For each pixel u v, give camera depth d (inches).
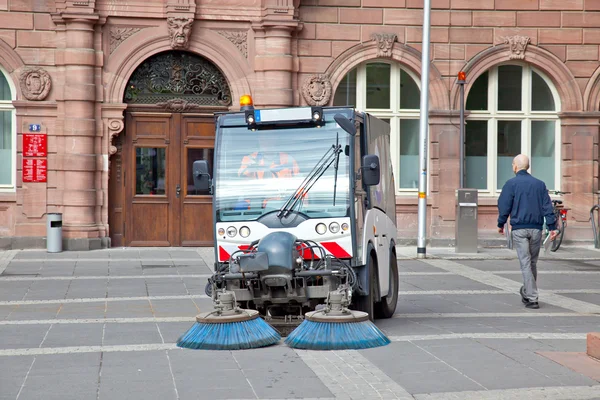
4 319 443.2
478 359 336.5
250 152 409.7
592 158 906.1
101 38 826.2
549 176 919.0
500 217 501.0
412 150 899.4
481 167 908.6
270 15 841.5
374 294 426.3
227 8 842.2
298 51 864.9
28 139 816.3
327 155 403.2
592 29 903.1
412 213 888.9
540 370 317.1
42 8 816.9
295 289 379.2
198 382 300.8
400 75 894.4
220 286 395.5
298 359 335.6
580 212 903.7
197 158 857.5
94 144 826.2
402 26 880.3
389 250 465.1
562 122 907.4
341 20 869.8
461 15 887.1
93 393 286.7
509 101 911.0
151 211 852.0
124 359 339.6
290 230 398.6
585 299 526.6
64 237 814.5
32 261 727.7
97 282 598.2
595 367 321.4
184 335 367.6
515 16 894.4
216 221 406.6
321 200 399.5
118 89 830.5
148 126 850.8
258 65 848.9
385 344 362.0
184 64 854.5
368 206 425.4
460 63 888.9
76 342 378.0
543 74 912.9
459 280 624.4
